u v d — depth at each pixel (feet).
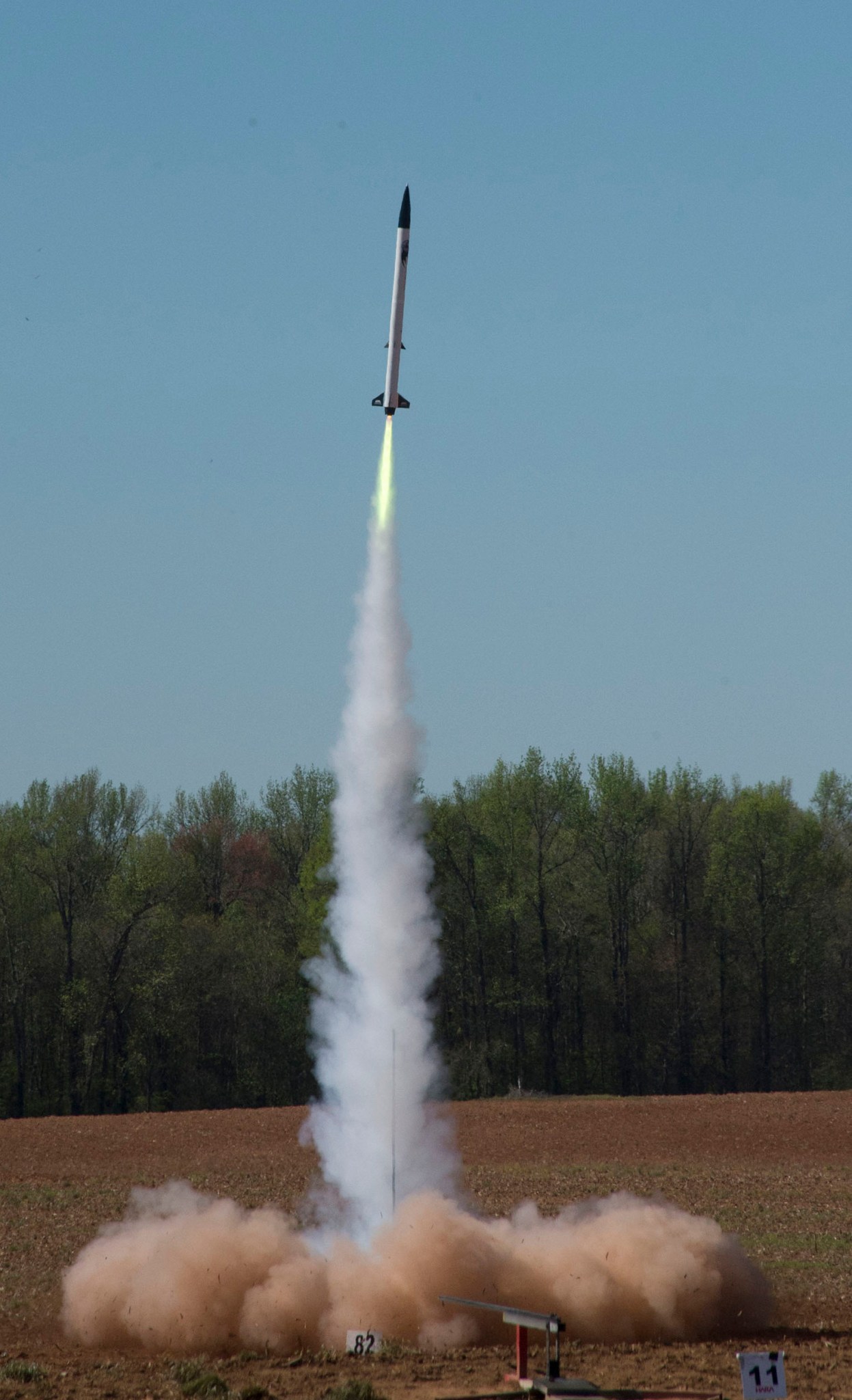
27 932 407.44
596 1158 261.85
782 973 437.99
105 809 428.56
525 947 436.35
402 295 184.14
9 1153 263.70
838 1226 190.39
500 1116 308.40
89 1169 247.50
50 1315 131.13
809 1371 108.47
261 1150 268.62
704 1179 236.22
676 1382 105.19
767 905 435.53
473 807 435.53
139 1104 411.95
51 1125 297.53
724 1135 285.64
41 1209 201.67
